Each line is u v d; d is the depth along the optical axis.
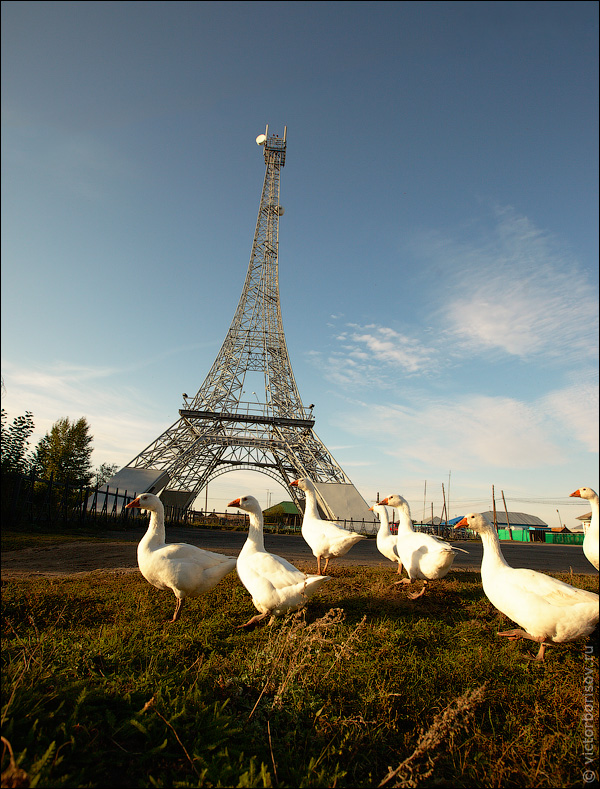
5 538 17.61
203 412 48.06
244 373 57.00
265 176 67.38
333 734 4.15
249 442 48.53
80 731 3.64
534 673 5.56
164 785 3.29
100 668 4.78
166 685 4.46
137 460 44.34
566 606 5.43
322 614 7.45
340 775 3.57
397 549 9.95
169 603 7.93
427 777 3.77
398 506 10.34
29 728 3.62
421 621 7.14
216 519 65.94
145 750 3.66
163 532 7.76
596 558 8.99
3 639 5.85
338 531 10.25
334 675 5.09
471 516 6.51
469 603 8.58
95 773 3.32
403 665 5.46
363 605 8.02
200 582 7.16
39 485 27.27
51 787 2.97
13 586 8.88
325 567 11.21
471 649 6.12
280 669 4.81
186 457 45.06
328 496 46.97
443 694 4.91
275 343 59.00
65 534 20.94
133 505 7.66
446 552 8.21
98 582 9.84
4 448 21.47
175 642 5.89
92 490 27.11
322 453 49.97
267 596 6.46
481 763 3.93
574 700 4.79
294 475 56.12
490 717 4.51
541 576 5.91
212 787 3.27
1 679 4.12
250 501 7.80
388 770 3.87
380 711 4.57
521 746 4.06
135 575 10.77
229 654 5.71
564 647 6.30
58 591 8.38
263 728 4.17
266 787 3.22
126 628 6.27
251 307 60.84
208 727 3.93
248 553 7.51
